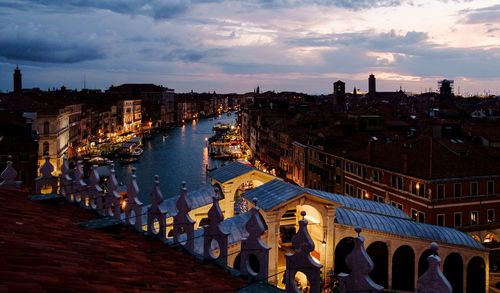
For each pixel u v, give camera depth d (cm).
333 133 8606
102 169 7531
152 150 17425
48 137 9356
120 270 955
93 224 1355
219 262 1244
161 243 1409
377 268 3706
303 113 14538
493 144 7656
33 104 9556
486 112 17088
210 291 974
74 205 1708
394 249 3328
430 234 3459
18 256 835
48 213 1406
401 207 6144
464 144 6519
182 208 1353
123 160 14000
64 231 1178
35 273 775
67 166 1802
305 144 9575
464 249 3578
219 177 3381
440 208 5609
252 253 1146
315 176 8850
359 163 7100
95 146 16225
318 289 1009
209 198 3203
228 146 17925
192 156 15862
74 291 738
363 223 3219
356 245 895
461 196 5688
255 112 16988
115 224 1377
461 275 3959
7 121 7525
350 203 3691
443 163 5828
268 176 3366
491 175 5762
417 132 8994
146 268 1043
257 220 1138
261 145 14250
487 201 5781
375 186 6725
